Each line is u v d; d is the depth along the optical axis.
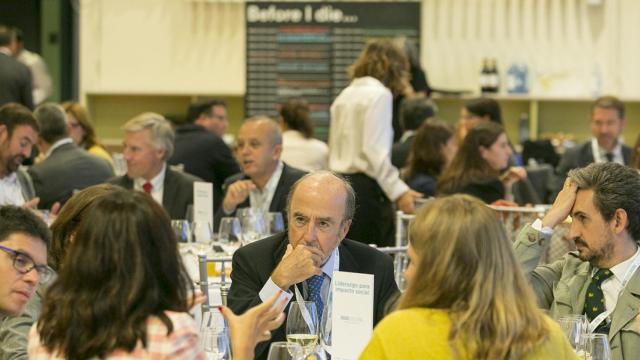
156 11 10.86
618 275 3.60
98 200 2.51
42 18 11.20
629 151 7.99
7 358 3.36
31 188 6.07
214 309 3.61
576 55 10.69
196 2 10.85
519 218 5.52
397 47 6.90
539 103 10.83
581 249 3.62
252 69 10.66
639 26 10.62
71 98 11.21
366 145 6.62
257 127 5.93
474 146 6.31
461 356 2.45
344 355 3.28
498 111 7.86
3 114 5.70
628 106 10.79
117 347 2.43
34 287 3.30
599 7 10.66
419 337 2.48
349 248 3.92
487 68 10.51
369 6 10.55
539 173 8.16
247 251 3.92
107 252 2.46
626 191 3.53
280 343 2.96
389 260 3.94
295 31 10.62
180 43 10.88
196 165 7.82
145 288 2.47
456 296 2.50
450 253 2.50
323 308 3.77
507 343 2.44
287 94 10.65
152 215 2.51
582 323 3.24
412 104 7.97
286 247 3.89
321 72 10.62
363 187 6.68
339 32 10.58
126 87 10.88
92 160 6.96
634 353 3.50
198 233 5.29
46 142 6.94
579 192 3.61
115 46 10.88
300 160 7.92
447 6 10.74
